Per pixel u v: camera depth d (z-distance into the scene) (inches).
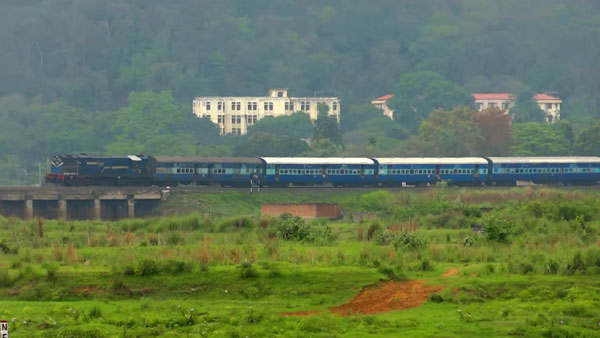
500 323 4050.2
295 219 6786.4
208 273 4842.5
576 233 6747.1
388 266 5088.6
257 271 4864.7
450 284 4827.8
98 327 3919.8
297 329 3892.7
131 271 4820.4
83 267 4995.1
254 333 3818.9
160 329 3895.2
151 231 7460.6
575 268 5098.4
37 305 4399.6
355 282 4810.5
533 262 5349.4
